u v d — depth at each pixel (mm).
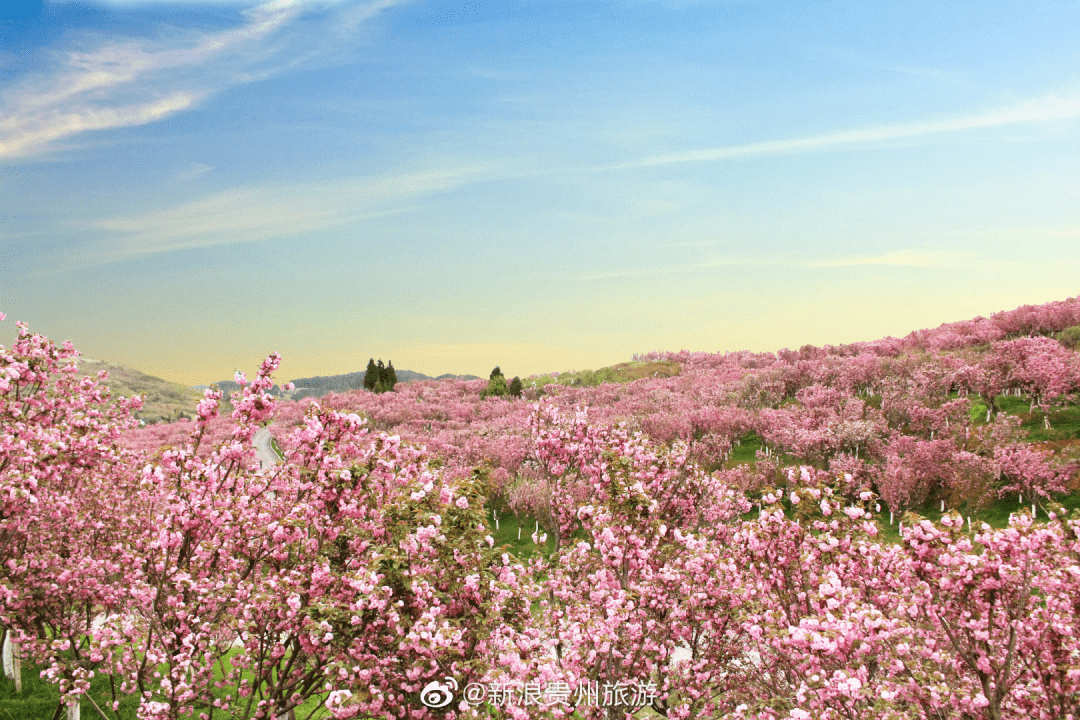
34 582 14680
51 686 17750
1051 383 42031
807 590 11953
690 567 14484
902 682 10484
